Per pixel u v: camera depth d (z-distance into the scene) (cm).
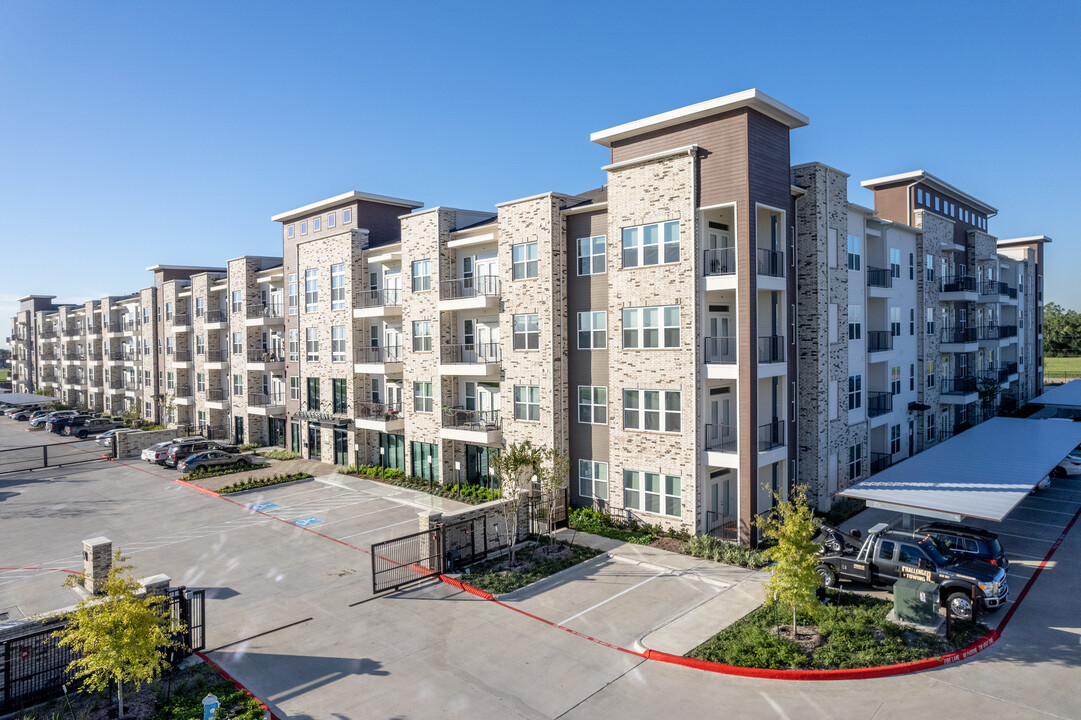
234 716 1276
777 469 2688
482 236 3092
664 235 2447
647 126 2478
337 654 1550
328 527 2659
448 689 1387
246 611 1811
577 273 2762
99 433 5788
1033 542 2338
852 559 1869
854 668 1409
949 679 1385
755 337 2322
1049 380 7912
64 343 8306
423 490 3256
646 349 2500
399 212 4162
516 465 2288
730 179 2305
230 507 3030
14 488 3556
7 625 1354
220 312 5234
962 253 4544
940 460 2627
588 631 1652
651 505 2511
